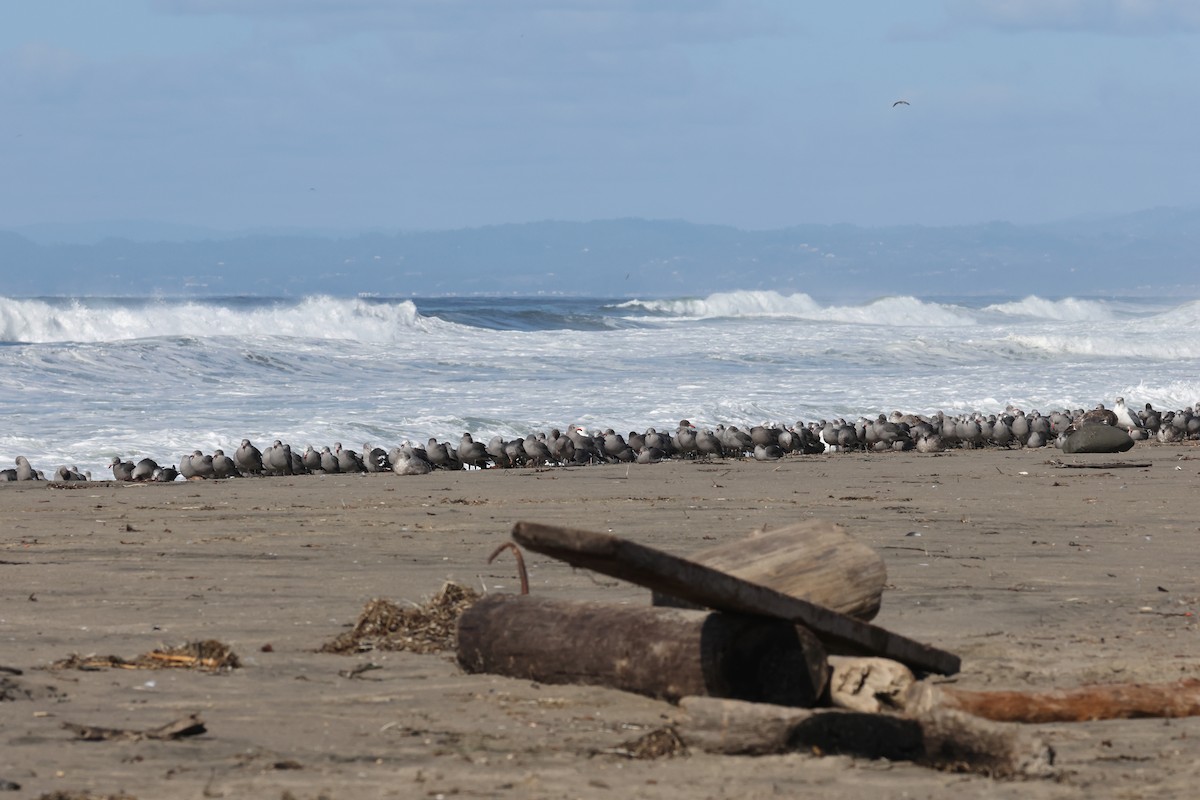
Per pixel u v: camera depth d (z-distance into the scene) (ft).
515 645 57.77
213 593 83.35
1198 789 41.60
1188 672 60.34
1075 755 45.91
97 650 64.54
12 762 43.42
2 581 88.38
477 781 42.04
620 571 48.62
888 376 357.61
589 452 213.05
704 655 51.24
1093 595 84.02
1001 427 253.44
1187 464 202.28
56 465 192.54
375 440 226.79
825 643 53.52
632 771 43.29
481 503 145.28
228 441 215.72
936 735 45.19
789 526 62.44
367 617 68.44
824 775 42.88
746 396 301.02
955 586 87.25
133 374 287.89
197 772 42.75
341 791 40.70
